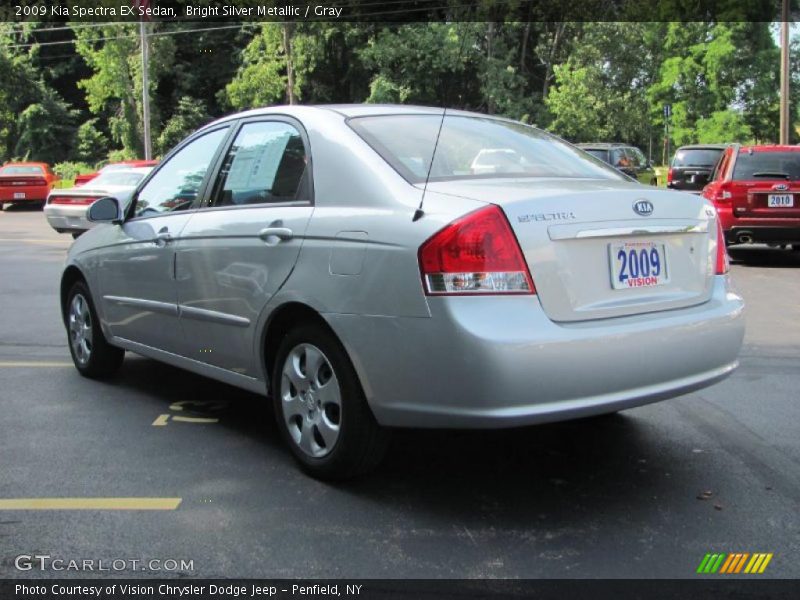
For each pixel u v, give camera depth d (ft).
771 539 9.96
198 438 13.70
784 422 14.64
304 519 10.46
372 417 10.94
